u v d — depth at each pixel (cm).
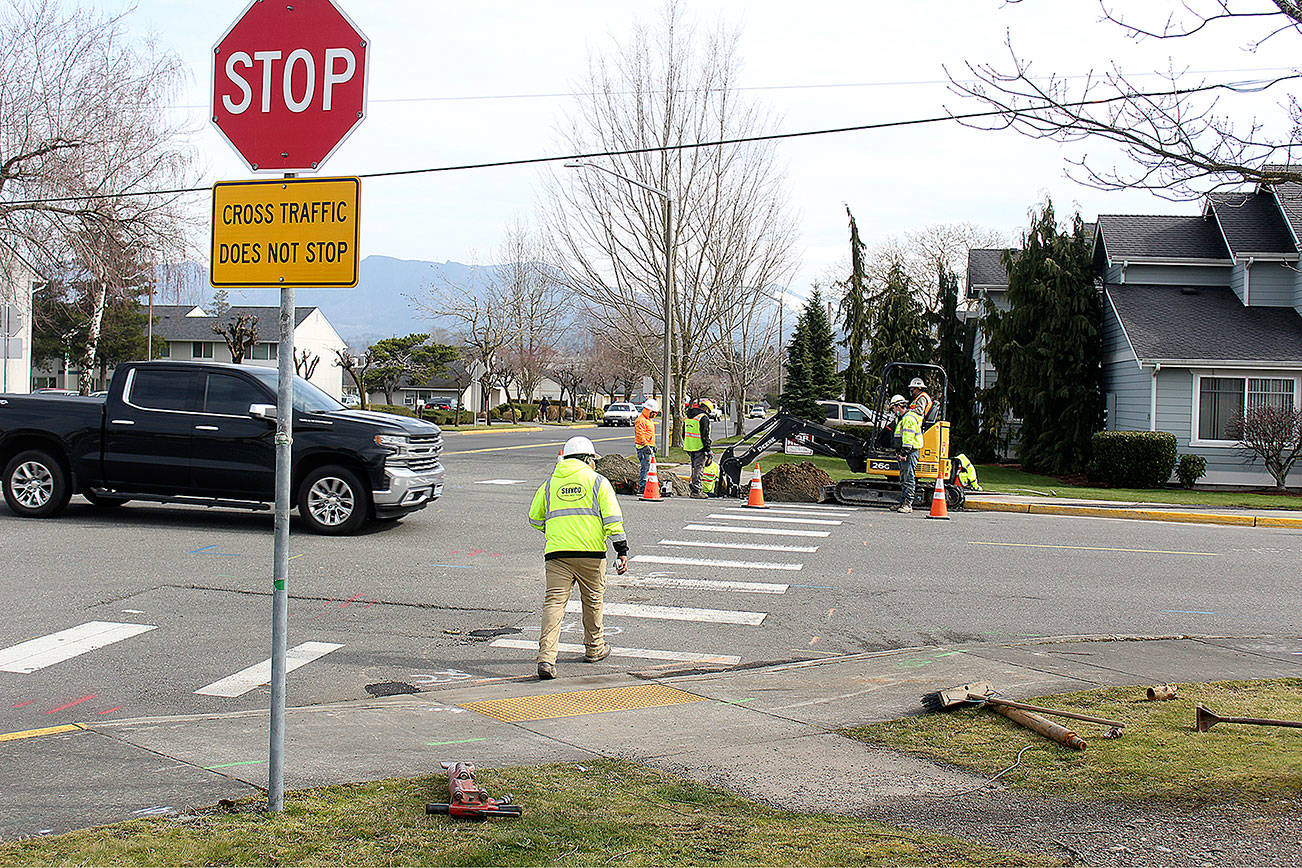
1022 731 628
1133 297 2853
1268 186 685
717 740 617
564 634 928
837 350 5606
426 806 472
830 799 511
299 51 474
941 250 7244
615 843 438
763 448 2080
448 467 2611
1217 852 439
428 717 661
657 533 1505
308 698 725
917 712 680
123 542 1286
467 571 1174
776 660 849
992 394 3219
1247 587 1188
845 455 2031
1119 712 668
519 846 429
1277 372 2561
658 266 3116
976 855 433
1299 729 624
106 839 427
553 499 820
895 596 1102
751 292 3291
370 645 873
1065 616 1027
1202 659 839
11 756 557
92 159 2733
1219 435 2594
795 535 1505
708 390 7450
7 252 2753
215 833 435
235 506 1397
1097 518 1900
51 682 748
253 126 479
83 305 3962
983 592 1131
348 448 1370
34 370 6028
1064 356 2925
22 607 961
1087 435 2878
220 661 811
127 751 568
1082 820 479
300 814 461
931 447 1956
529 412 8012
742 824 470
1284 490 2438
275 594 459
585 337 9025
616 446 3950
